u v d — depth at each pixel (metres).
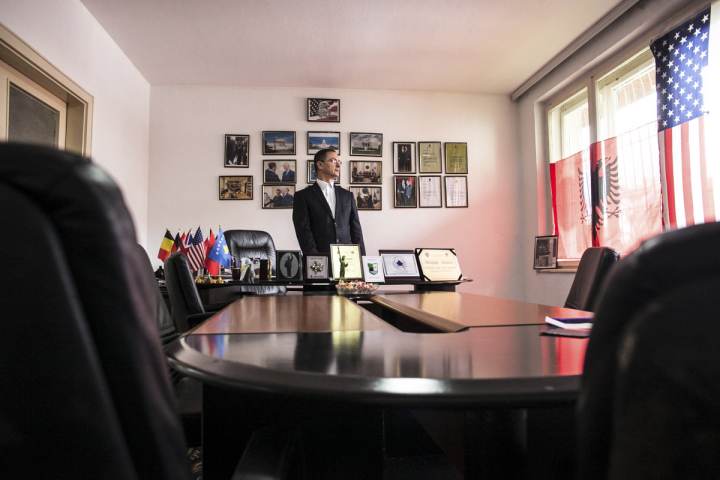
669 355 0.29
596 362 0.33
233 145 5.43
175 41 4.46
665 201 3.51
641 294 0.30
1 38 2.83
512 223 5.74
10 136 3.18
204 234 5.31
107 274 0.31
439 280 3.64
